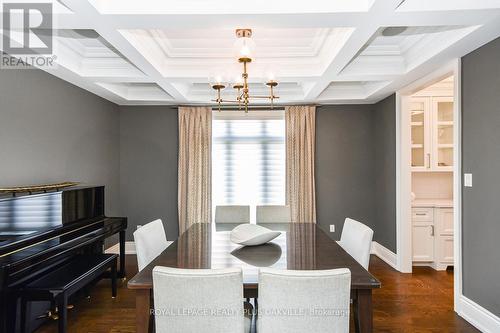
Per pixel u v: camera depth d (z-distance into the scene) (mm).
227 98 4391
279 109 4680
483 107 2424
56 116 3121
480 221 2463
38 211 2518
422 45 2748
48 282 2232
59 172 3174
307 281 1320
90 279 2504
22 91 2646
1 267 1863
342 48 2439
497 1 1818
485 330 2379
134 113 4684
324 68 2988
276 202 4762
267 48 2939
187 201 4566
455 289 2744
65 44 2764
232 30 2580
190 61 3156
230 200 4762
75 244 2504
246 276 1661
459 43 2371
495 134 2301
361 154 4719
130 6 1881
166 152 4691
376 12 1869
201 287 1352
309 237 2578
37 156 2834
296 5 1879
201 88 4305
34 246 2248
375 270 3895
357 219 4703
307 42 2832
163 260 1934
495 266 2305
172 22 1990
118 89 4012
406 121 3812
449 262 3857
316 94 4059
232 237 2395
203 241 2434
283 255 2041
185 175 4590
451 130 4168
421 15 1910
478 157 2482
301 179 4574
